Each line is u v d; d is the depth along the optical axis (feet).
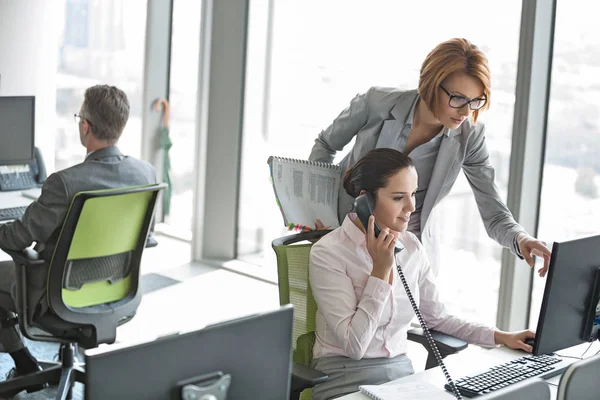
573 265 7.97
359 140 10.39
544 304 7.88
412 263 8.71
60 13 19.34
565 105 13.25
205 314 16.34
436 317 9.02
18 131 14.70
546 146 13.52
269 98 17.97
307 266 8.71
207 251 19.56
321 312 8.34
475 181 10.33
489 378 7.87
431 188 10.12
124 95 10.97
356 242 8.30
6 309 11.56
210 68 18.63
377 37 15.74
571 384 5.98
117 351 4.90
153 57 20.65
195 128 19.11
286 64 17.51
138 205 11.07
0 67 18.35
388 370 8.25
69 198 10.36
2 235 10.55
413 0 15.06
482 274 14.62
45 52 19.02
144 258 19.61
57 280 10.51
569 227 13.47
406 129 10.03
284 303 8.61
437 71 9.07
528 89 13.12
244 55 18.26
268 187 18.37
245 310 16.65
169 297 17.22
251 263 19.06
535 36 12.99
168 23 20.63
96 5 20.29
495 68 14.01
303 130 17.43
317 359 8.34
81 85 20.48
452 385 7.45
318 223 9.53
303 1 16.99
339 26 16.39
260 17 17.83
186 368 5.21
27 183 14.80
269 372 5.71
